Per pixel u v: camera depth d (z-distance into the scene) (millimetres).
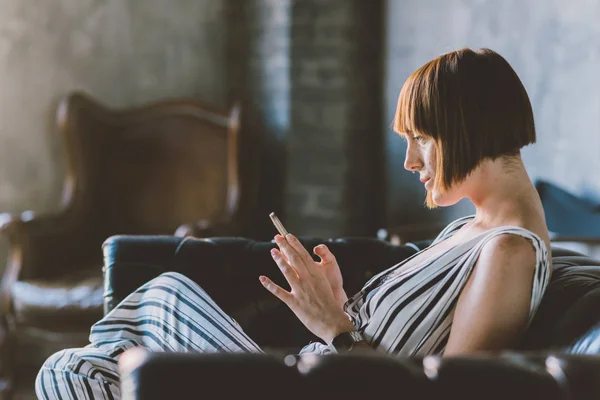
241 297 1849
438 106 1343
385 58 3658
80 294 2898
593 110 2701
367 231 3754
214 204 3611
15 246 3053
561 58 2832
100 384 1477
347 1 3580
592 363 917
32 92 3855
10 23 3820
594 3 2678
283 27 3650
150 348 1604
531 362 928
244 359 909
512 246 1213
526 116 1357
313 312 1400
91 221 3482
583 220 2643
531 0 2947
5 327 2982
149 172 3637
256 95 3805
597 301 1134
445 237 1617
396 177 3637
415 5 3463
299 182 3707
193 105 3652
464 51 1368
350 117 3643
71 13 3850
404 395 896
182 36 3914
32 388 3227
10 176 3875
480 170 1365
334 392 896
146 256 1858
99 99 3900
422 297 1340
